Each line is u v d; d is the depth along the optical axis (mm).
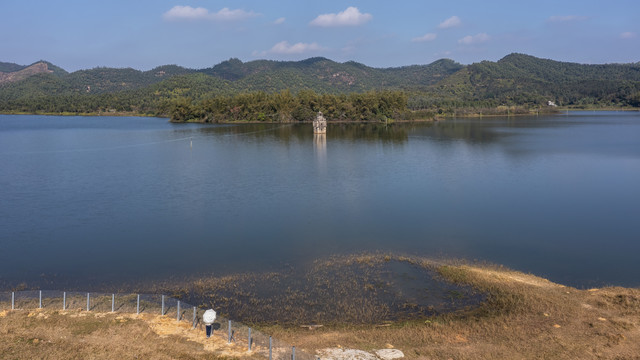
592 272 43719
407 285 39656
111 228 57656
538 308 34125
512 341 29203
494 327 31328
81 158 116938
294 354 25984
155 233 55625
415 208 67188
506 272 43156
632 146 138125
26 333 28547
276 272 43125
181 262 45938
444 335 30438
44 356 25656
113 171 97875
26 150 132500
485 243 51906
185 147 141625
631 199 71688
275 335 30156
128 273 43062
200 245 51125
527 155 120438
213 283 40312
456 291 38312
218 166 104625
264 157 119250
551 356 27109
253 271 43438
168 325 30797
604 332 29953
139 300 35875
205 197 74125
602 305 34562
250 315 34062
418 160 113125
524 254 48562
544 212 64688
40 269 44250
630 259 46875
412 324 32500
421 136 176625
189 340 28531
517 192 77312
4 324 29938
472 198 73062
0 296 36531
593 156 117438
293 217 62625
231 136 178500
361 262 45375
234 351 27297
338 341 29281
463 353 27594
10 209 66375
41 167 102938
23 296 36438
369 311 34875
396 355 27203
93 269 44125
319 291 38562
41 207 67500
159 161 112125
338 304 36094
